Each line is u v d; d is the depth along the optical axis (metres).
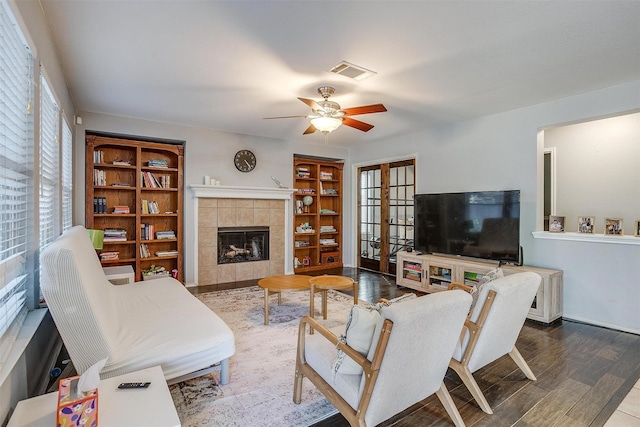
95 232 3.57
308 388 2.17
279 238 5.81
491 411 1.95
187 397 2.04
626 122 4.17
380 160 5.93
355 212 6.56
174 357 1.85
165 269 4.99
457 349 2.03
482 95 3.48
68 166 3.51
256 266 5.55
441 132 4.82
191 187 4.89
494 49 2.49
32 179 1.83
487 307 1.94
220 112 4.17
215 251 5.17
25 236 1.83
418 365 1.55
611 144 4.28
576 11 2.01
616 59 2.65
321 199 6.85
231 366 2.45
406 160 5.52
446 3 1.93
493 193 3.95
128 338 1.92
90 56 2.62
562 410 1.97
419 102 3.72
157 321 2.21
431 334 1.52
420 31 2.24
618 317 3.27
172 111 4.14
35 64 1.84
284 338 2.98
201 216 5.04
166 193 5.14
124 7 1.98
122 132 4.39
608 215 4.29
